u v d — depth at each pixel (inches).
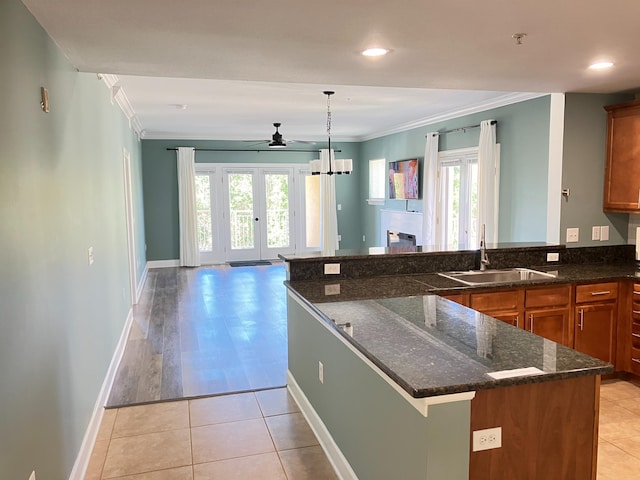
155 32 95.7
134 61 117.5
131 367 173.5
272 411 137.4
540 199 213.9
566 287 144.3
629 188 161.6
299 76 137.9
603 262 173.6
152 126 341.4
